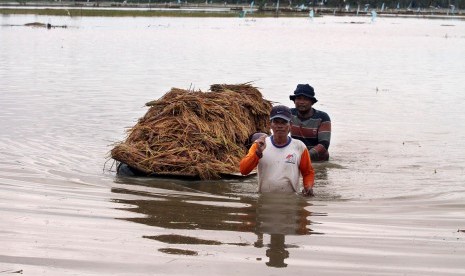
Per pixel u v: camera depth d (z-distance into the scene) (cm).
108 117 1346
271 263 527
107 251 547
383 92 1841
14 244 558
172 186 823
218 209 705
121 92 1722
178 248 561
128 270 505
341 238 599
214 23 6988
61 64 2481
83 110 1424
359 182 862
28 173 861
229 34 4897
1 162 923
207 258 536
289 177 778
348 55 3194
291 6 14312
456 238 602
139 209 696
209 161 890
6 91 1708
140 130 941
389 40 4553
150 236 594
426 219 674
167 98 1014
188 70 2300
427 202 755
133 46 3522
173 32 5016
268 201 747
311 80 2088
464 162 1000
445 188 830
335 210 711
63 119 1310
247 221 657
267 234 610
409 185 845
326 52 3356
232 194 785
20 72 2180
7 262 516
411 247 573
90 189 786
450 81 2138
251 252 554
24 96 1620
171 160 875
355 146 1119
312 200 757
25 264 513
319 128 1010
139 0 15112
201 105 977
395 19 10225
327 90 1866
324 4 15362
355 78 2181
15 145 1055
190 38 4300
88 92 1714
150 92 1728
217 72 2244
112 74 2158
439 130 1277
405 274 506
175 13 9231
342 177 891
